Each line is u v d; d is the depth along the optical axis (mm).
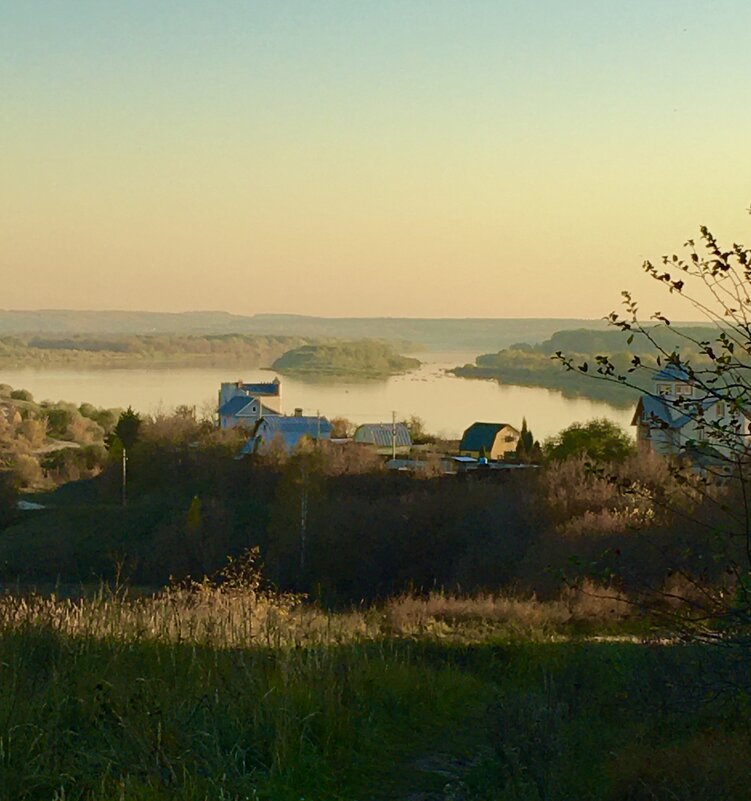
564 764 7504
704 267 6250
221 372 174375
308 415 89312
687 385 6395
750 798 6664
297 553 37094
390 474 45812
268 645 9617
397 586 33938
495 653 14047
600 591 18406
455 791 7219
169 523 42875
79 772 6230
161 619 10203
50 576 37125
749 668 7051
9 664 7605
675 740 7848
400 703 9633
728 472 6512
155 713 7035
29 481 65312
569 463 35500
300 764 7121
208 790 6238
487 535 34312
